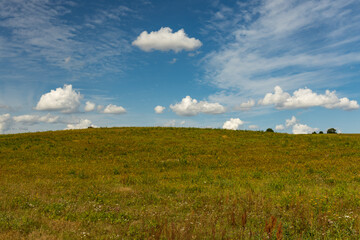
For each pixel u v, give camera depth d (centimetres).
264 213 916
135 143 3112
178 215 920
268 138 3562
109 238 716
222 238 682
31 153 2553
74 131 3966
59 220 840
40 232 730
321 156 2423
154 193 1277
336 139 3450
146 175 1780
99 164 2186
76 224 802
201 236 688
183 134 3778
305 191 1211
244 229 767
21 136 3450
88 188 1358
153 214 914
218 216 888
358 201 999
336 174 1664
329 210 886
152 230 732
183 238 657
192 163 2239
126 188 1380
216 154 2633
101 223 834
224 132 3984
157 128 4262
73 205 1023
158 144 3091
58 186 1406
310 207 930
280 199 1068
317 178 1562
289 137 3653
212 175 1736
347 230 746
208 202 1078
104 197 1192
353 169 1792
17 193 1184
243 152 2717
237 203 1046
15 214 893
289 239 695
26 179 1598
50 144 2969
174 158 2469
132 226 790
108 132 3853
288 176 1630
